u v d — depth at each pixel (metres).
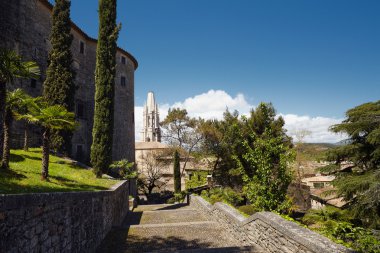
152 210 19.59
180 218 15.13
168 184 46.00
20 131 18.05
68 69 20.50
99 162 18.44
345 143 13.70
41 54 21.80
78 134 25.48
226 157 24.70
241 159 19.09
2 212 3.39
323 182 37.03
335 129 13.70
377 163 12.61
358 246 5.15
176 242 9.31
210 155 28.47
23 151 16.36
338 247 4.88
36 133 19.27
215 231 10.85
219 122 27.22
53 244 5.11
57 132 17.92
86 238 7.49
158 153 41.25
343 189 11.83
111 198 11.48
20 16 18.83
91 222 8.04
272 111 21.81
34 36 20.95
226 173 25.48
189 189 26.59
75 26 25.45
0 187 6.27
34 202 4.31
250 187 10.08
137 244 9.08
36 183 8.40
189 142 32.91
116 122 30.77
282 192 9.64
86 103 27.30
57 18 20.55
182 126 34.31
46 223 4.80
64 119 10.91
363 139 13.06
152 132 77.81
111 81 20.44
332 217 11.45
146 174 41.56
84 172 16.64
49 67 19.84
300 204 23.61
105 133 19.20
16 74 9.30
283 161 9.65
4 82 8.44
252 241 8.13
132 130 35.12
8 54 8.52
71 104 20.22
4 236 3.42
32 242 4.23
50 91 19.44
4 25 17.23
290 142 21.56
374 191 10.00
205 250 7.13
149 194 38.31
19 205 3.83
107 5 21.31
